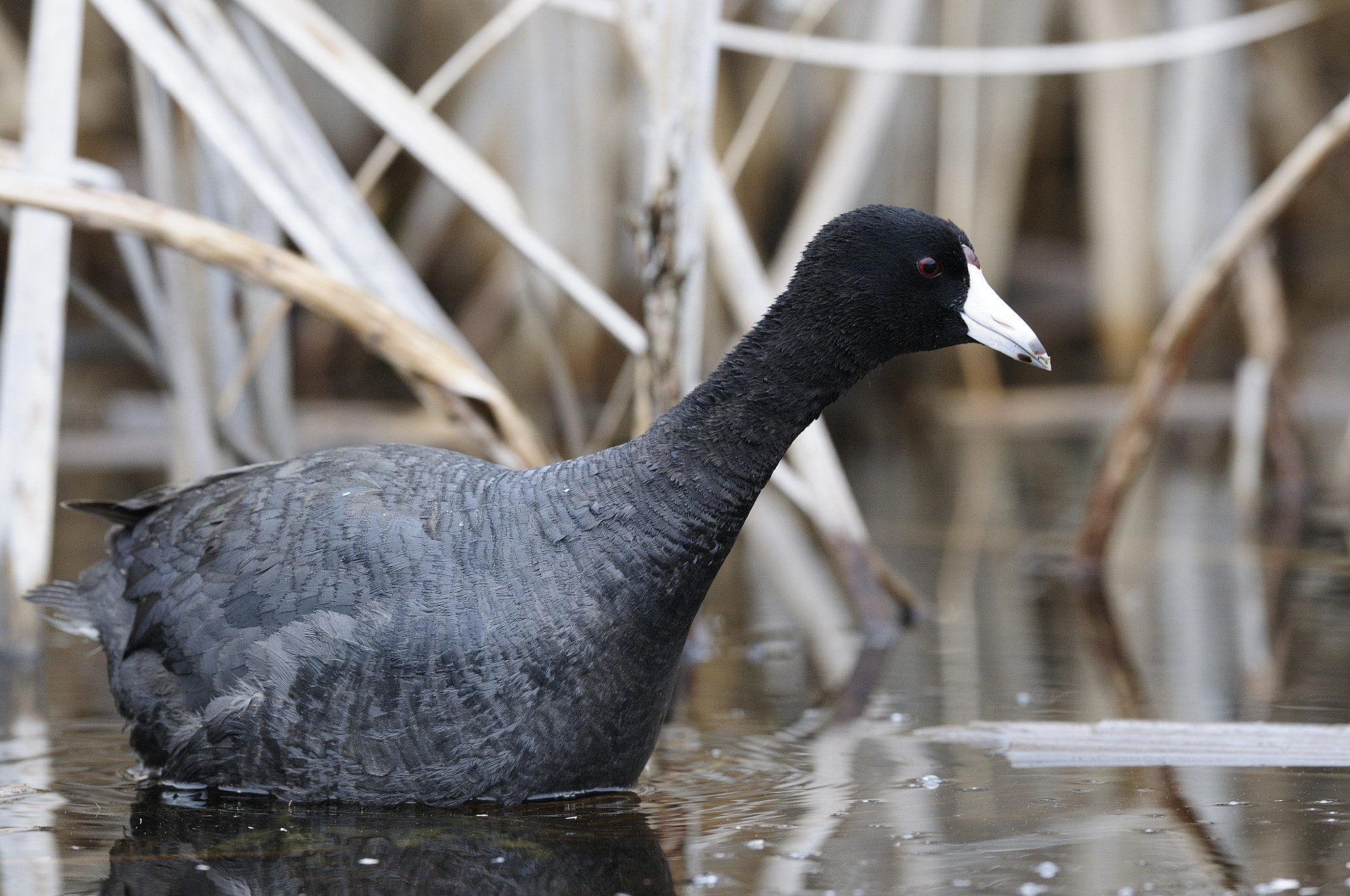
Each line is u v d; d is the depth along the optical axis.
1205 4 17.69
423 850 6.09
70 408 17.75
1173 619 10.43
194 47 9.48
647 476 6.70
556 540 6.63
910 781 6.99
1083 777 6.99
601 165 17.47
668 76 9.08
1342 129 10.67
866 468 16.53
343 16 18.38
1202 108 18.55
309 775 6.71
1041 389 20.08
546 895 5.52
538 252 9.66
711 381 6.82
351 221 9.60
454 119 18.61
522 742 6.58
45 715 8.28
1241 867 5.65
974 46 17.45
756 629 10.70
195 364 10.30
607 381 18.81
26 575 9.63
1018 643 9.93
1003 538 13.27
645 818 6.51
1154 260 19.09
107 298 21.12
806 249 6.96
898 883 5.53
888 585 10.81
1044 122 21.78
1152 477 16.28
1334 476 15.66
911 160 18.38
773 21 17.77
